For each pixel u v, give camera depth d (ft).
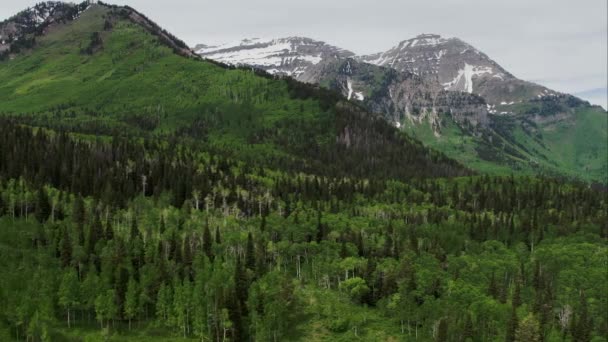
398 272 627.46
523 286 640.99
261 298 557.74
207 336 517.96
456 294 584.40
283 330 550.36
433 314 543.80
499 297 606.55
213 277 556.92
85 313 551.59
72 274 529.45
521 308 555.28
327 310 583.17
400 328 565.12
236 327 526.98
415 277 622.95
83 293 529.45
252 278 608.19
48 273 549.95
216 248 647.97
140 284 552.82
